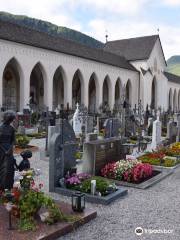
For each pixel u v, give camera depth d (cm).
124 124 2445
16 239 669
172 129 2428
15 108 4084
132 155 1731
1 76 3497
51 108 4191
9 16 11381
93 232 765
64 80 4416
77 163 1581
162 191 1152
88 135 1786
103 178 1214
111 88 5309
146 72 5959
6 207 764
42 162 1584
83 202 856
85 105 4734
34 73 4588
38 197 779
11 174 894
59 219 775
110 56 5600
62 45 4478
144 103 5953
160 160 1600
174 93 7431
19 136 2081
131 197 1067
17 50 3684
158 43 6450
